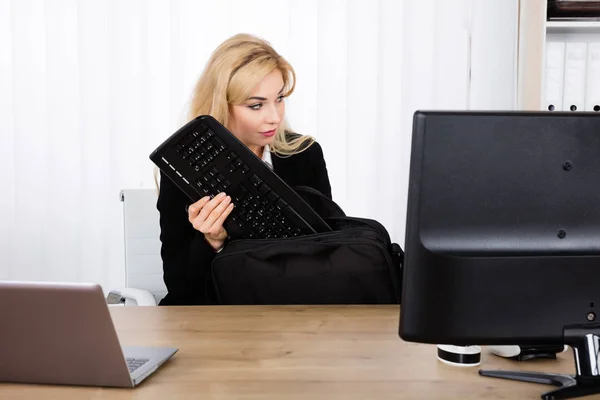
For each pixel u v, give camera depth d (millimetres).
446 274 968
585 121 981
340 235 1467
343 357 1103
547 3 2721
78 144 3006
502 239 977
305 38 2986
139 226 2074
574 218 986
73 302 923
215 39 2967
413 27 3006
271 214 1501
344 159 3037
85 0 2938
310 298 1456
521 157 974
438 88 3033
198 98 1733
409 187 974
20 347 964
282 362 1077
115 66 2961
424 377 1016
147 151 3004
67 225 3029
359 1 2984
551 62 2748
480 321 975
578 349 980
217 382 987
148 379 1000
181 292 1670
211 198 1485
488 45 3016
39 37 2959
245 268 1440
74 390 962
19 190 3004
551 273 979
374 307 1427
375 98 3020
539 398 938
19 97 2971
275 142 1938
